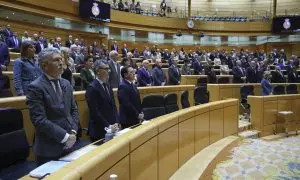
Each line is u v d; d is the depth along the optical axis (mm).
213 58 16766
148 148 3279
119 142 2570
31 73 3906
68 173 1768
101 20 17734
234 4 24734
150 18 21078
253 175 4660
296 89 10430
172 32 21922
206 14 24688
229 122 6965
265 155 5668
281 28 21984
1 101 3367
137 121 4441
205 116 5719
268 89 8922
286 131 8281
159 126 3639
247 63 13312
